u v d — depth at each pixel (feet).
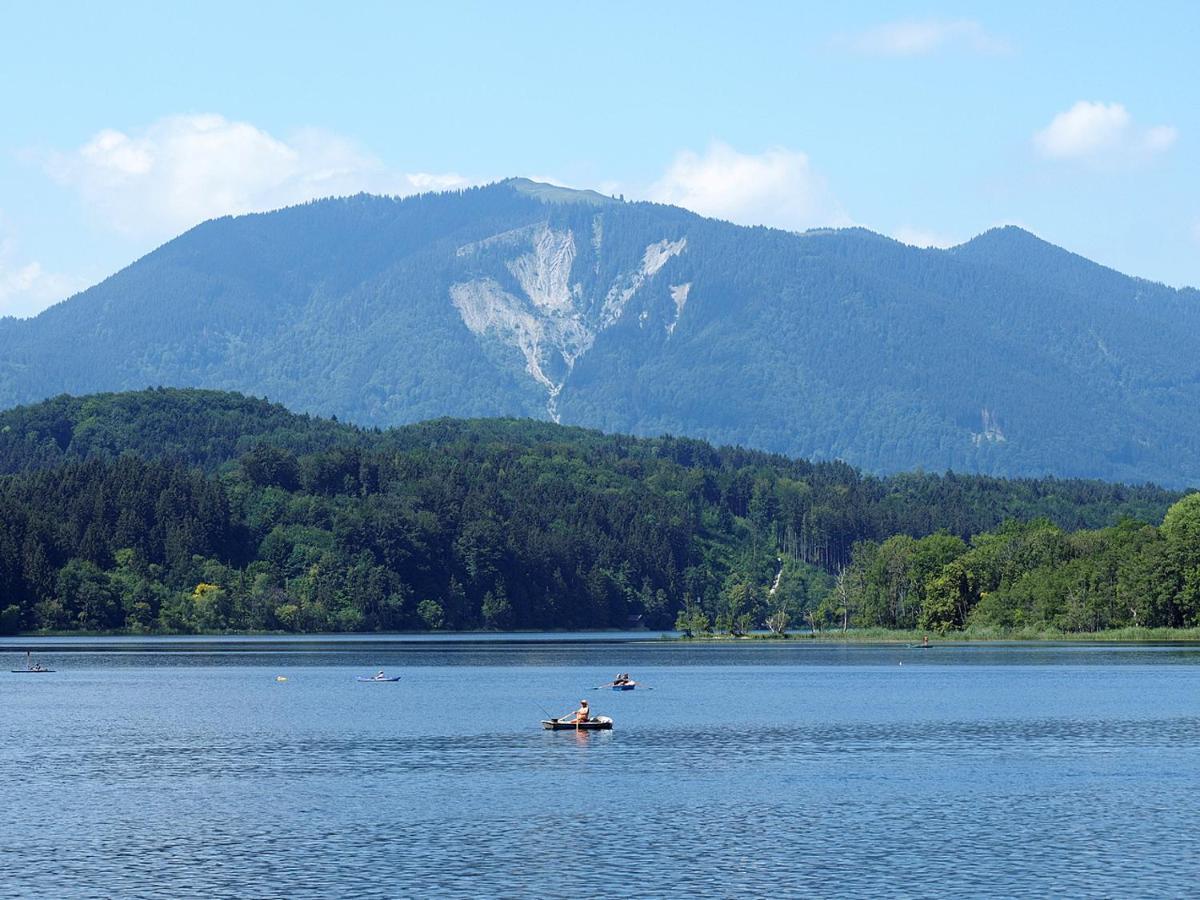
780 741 638.53
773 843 426.92
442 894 375.45
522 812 472.44
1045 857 408.87
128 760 586.45
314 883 385.70
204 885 384.27
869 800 490.49
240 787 519.60
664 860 408.46
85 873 396.16
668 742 636.89
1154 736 646.33
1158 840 428.97
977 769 553.64
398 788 517.14
